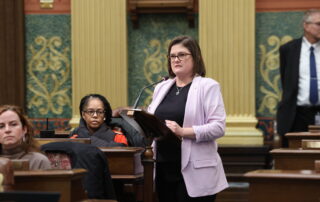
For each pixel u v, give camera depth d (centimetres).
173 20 1269
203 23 1212
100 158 543
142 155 642
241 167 1117
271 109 1236
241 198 935
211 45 1209
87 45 1236
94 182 536
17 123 457
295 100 962
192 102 507
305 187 379
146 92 1269
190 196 496
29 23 1280
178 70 517
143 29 1273
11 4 1265
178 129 488
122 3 1233
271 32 1241
